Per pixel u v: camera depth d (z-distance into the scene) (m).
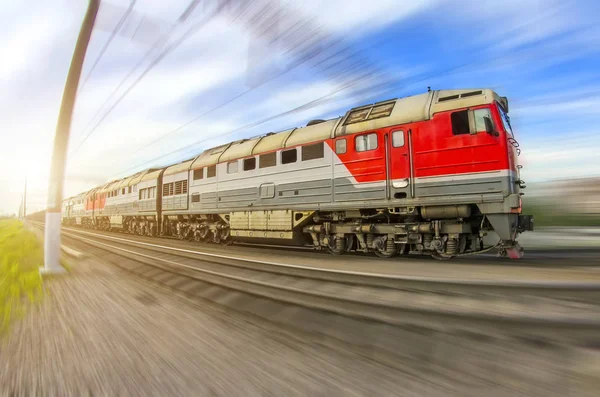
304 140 11.10
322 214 10.91
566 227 14.16
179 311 5.08
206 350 3.55
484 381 2.69
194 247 13.74
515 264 7.40
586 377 2.62
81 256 11.76
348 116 10.36
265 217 12.36
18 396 2.66
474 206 8.04
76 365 3.21
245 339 3.87
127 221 26.80
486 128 7.58
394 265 7.63
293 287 5.92
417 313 4.02
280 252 11.45
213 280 6.73
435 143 8.30
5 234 26.45
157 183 20.42
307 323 4.29
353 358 3.27
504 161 7.47
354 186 9.72
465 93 8.24
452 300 4.47
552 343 3.18
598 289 3.55
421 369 2.97
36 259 10.98
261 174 12.62
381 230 9.45
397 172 8.88
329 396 2.56
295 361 3.24
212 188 15.28
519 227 8.23
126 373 3.03
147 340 3.87
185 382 2.84
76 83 8.83
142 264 9.48
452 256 8.52
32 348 3.64
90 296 6.09
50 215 8.72
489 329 3.54
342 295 5.21
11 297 5.95
